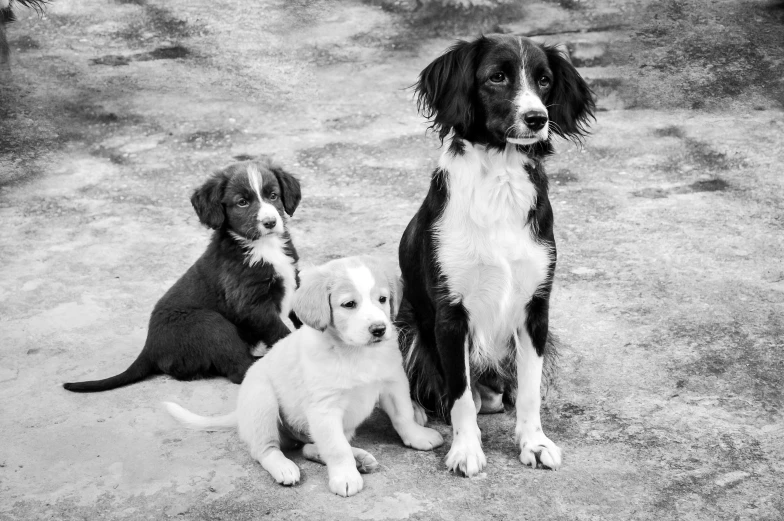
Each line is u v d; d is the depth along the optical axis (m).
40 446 2.67
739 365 2.84
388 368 2.59
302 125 4.78
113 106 5.04
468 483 2.54
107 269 3.40
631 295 3.13
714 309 3.04
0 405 2.81
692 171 3.90
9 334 3.09
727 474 2.54
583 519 2.45
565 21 5.73
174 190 4.04
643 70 5.06
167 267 3.40
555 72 2.63
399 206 3.73
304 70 5.51
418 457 2.61
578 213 3.59
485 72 2.58
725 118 4.52
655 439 2.63
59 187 4.11
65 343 3.05
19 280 3.35
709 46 5.25
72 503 2.53
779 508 2.47
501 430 2.69
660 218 3.52
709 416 2.69
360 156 4.34
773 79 4.89
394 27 6.02
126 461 2.62
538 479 2.54
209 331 2.88
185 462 2.61
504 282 2.59
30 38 5.94
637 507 2.47
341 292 2.54
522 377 2.62
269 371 2.62
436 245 2.60
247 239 2.94
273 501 2.51
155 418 2.75
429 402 2.74
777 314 3.01
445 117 2.62
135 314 3.17
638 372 2.83
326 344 2.54
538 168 2.62
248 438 2.60
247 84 5.34
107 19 6.26
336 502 2.50
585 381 2.81
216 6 6.46
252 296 2.93
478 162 2.59
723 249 3.32
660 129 4.42
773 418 2.68
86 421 2.74
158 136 4.68
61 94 5.18
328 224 3.61
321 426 2.54
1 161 4.39
